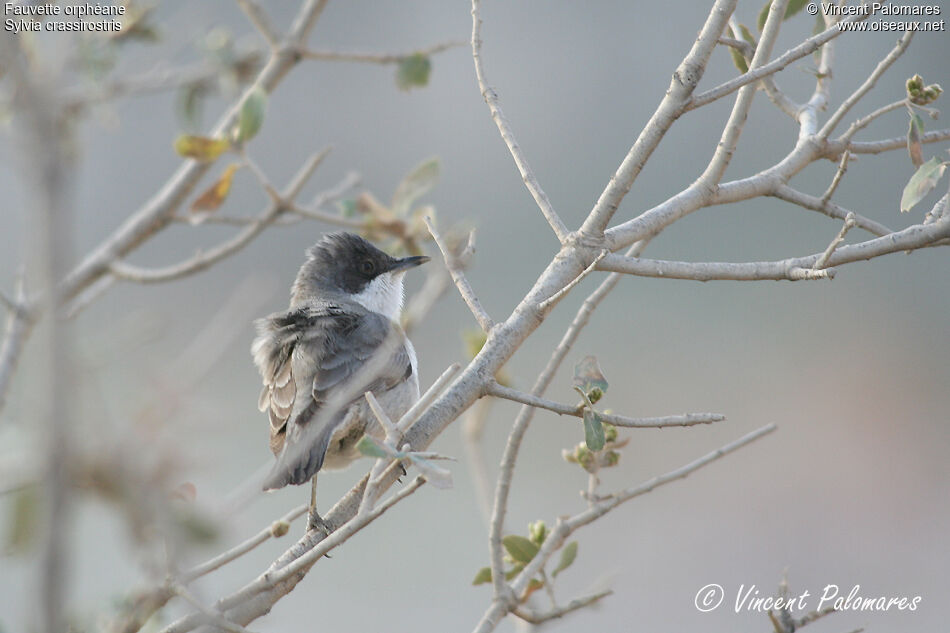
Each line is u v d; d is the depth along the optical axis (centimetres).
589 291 2286
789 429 1780
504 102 2911
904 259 2441
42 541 263
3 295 620
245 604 509
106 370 436
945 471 1622
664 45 2989
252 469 1447
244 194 2445
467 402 575
